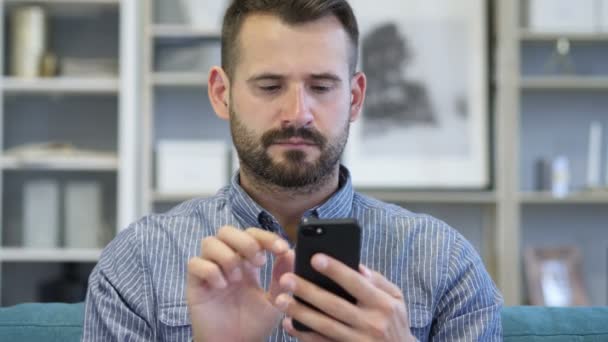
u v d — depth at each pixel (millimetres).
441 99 3088
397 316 919
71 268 2850
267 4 1135
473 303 1229
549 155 3162
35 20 2842
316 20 1126
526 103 3174
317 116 1129
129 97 2811
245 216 1263
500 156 2924
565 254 3057
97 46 2916
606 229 3156
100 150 2945
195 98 3146
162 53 2961
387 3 3113
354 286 904
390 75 3104
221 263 959
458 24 3092
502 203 2906
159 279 1238
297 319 936
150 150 2928
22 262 2842
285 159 1126
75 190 2873
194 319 1000
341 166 1313
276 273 1015
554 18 2959
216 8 2992
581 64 3127
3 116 2902
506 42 2922
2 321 1427
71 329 1419
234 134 1178
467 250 1281
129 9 2820
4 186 2846
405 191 3068
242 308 1022
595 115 3164
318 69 1117
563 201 2965
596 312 1458
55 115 2951
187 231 1289
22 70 2836
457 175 3068
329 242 927
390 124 3096
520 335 1402
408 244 1260
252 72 1129
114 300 1225
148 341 1200
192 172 2920
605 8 2965
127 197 2793
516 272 2881
